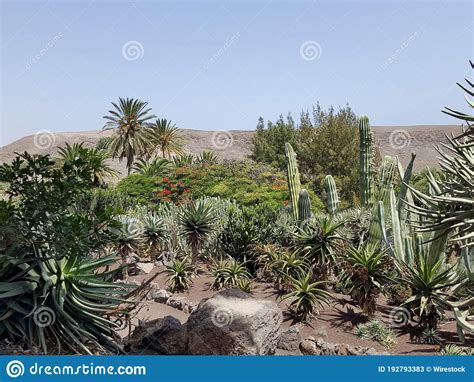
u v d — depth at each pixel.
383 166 11.62
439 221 6.50
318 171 30.84
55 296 5.22
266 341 5.86
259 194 21.61
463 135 5.65
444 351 6.44
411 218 10.29
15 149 54.28
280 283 9.34
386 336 7.01
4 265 5.12
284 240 11.95
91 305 5.45
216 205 16.58
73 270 5.50
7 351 4.89
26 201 5.19
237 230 11.89
